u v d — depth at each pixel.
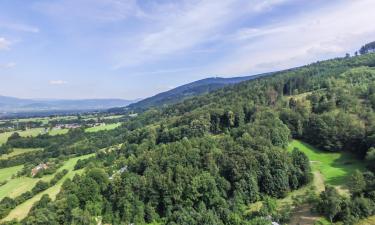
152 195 106.44
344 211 79.25
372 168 104.50
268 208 91.12
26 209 125.00
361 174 89.06
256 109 164.88
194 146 126.94
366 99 157.25
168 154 123.69
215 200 102.06
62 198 110.56
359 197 82.75
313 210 86.06
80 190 109.00
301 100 171.88
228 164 112.88
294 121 145.25
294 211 89.75
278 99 189.00
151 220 101.50
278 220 85.56
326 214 81.25
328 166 116.62
